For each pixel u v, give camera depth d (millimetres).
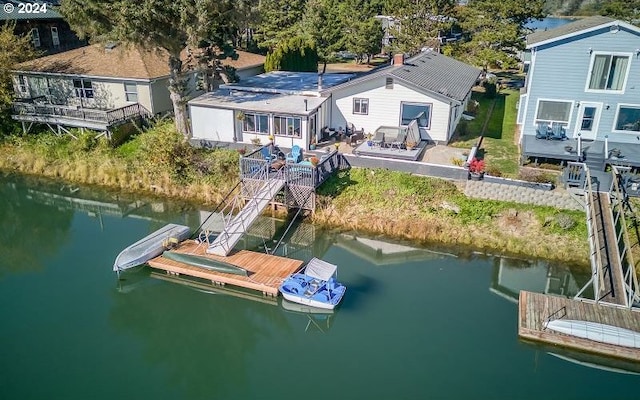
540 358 16344
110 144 32375
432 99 29406
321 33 60219
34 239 25203
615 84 26234
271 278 19797
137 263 21094
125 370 16141
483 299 19312
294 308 19125
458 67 39656
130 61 35656
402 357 16312
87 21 27891
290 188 25016
